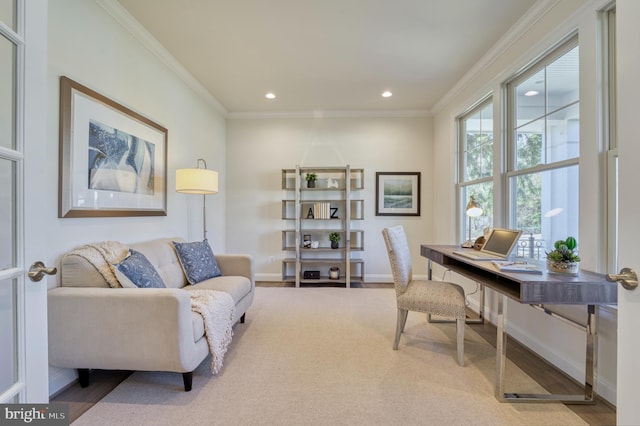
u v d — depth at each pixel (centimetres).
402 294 229
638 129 84
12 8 92
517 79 263
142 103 259
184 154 334
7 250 92
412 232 454
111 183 219
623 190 88
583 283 149
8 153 90
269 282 452
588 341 166
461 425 149
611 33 175
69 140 183
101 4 209
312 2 215
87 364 168
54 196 176
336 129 457
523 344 239
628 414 87
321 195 461
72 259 178
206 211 393
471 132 353
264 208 462
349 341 244
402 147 455
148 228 268
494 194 284
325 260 438
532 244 243
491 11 226
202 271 268
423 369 201
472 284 336
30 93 97
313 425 148
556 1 205
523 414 157
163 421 150
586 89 183
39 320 100
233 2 215
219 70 321
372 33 254
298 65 310
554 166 218
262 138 461
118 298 164
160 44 270
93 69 204
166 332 162
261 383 184
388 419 152
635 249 85
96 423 148
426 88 368
